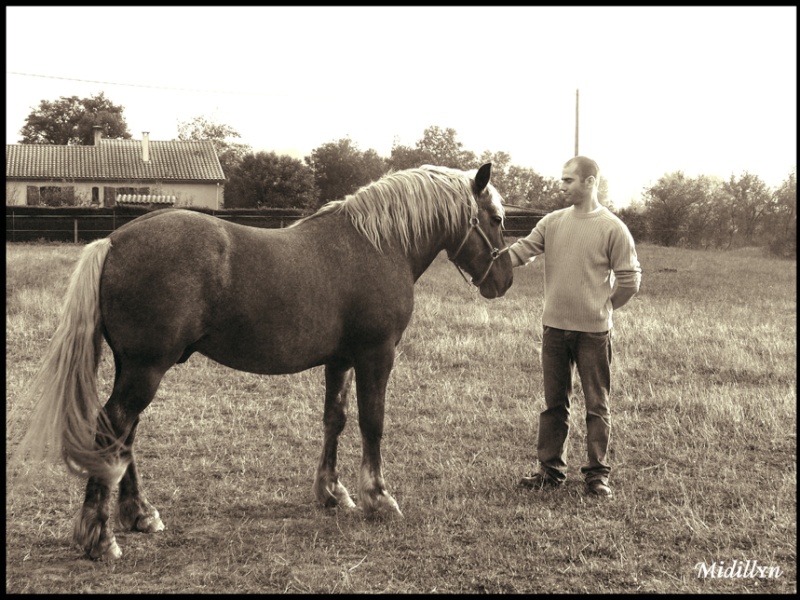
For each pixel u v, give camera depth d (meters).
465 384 7.09
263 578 3.31
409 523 3.99
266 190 42.94
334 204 4.12
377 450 4.11
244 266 3.55
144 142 42.44
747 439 5.56
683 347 8.52
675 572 3.45
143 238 3.38
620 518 4.09
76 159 41.78
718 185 32.69
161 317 3.34
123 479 3.79
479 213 4.52
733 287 15.02
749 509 4.20
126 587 3.19
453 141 46.41
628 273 4.43
